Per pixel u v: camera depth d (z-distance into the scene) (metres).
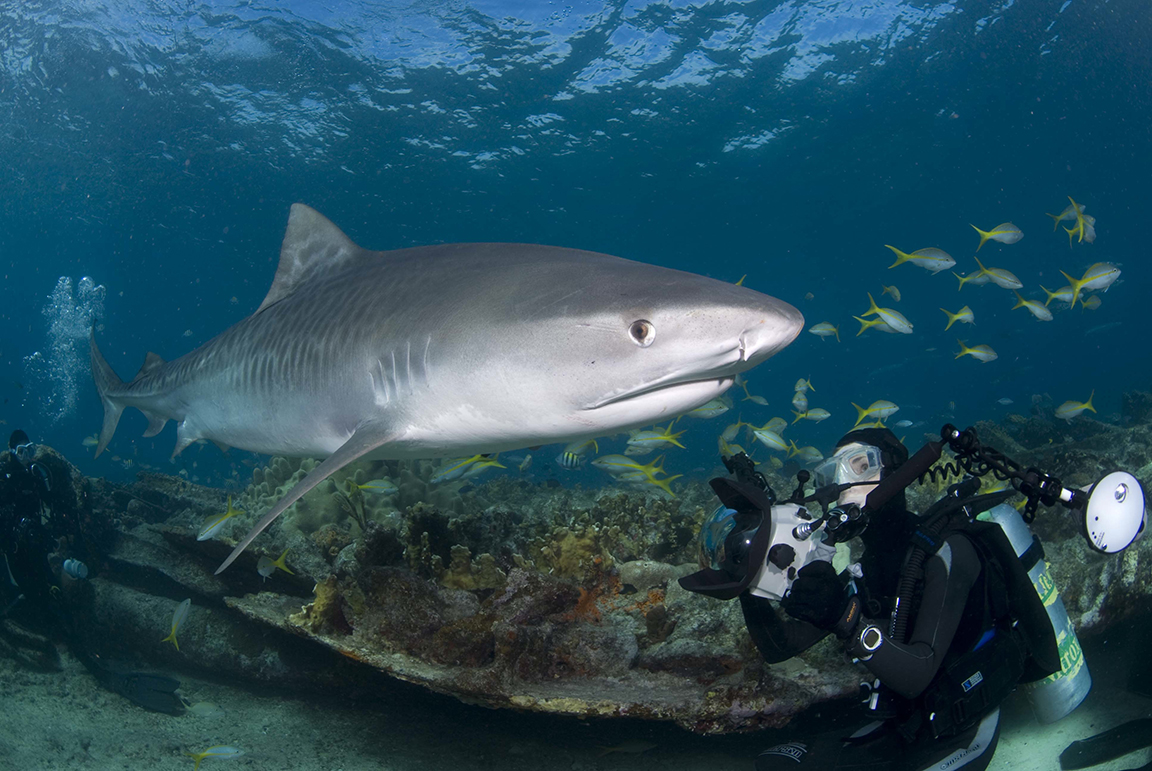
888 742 2.29
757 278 65.56
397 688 3.84
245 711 4.32
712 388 2.73
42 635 4.98
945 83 30.81
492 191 38.44
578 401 2.79
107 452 34.12
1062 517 4.33
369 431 3.31
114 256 59.91
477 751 3.71
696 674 2.97
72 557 5.16
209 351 4.67
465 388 3.02
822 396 89.44
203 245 50.75
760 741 3.55
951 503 2.20
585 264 3.12
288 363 3.90
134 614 4.87
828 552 1.99
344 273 4.11
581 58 26.97
